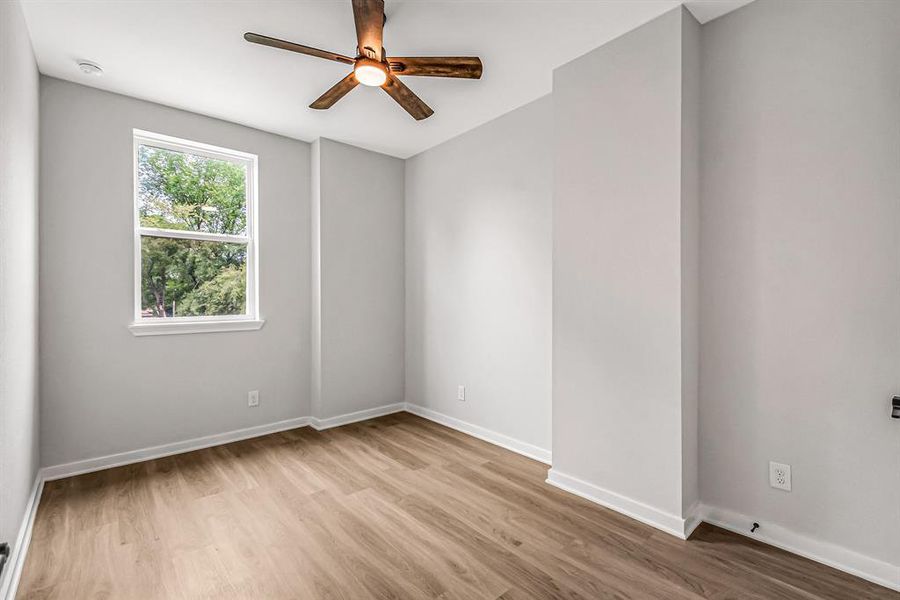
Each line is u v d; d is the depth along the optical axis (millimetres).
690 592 1699
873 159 1754
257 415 3537
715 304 2166
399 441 3416
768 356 2016
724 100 2131
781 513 1989
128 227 2928
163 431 3086
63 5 2029
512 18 2146
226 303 3430
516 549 1984
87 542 2027
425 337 4074
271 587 1734
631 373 2248
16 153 1887
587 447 2457
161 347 3078
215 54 2457
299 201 3750
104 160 2840
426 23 2186
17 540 1885
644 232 2189
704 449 2211
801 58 1914
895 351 1719
